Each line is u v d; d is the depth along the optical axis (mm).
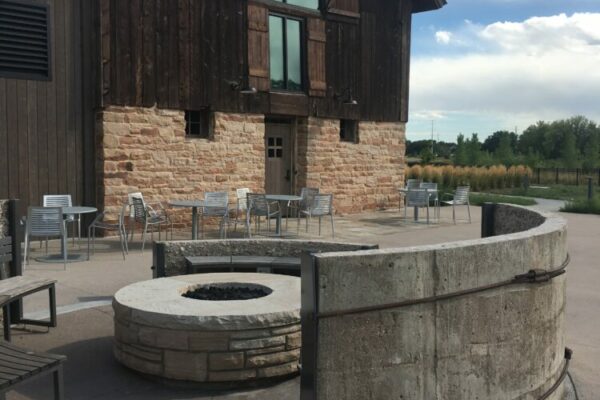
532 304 3445
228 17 11891
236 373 3809
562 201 21312
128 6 10508
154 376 3906
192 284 4719
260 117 12500
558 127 57562
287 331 3916
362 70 14367
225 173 12016
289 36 13070
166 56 11039
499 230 5336
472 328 3143
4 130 9453
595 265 8617
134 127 10695
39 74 9750
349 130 14578
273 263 5535
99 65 10219
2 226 5012
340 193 14195
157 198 11062
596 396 3955
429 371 3010
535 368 3508
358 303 2803
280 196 10734
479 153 40125
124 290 4453
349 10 13938
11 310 5164
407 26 15297
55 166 10000
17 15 9484
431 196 14297
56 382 3072
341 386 2791
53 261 8156
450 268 3033
